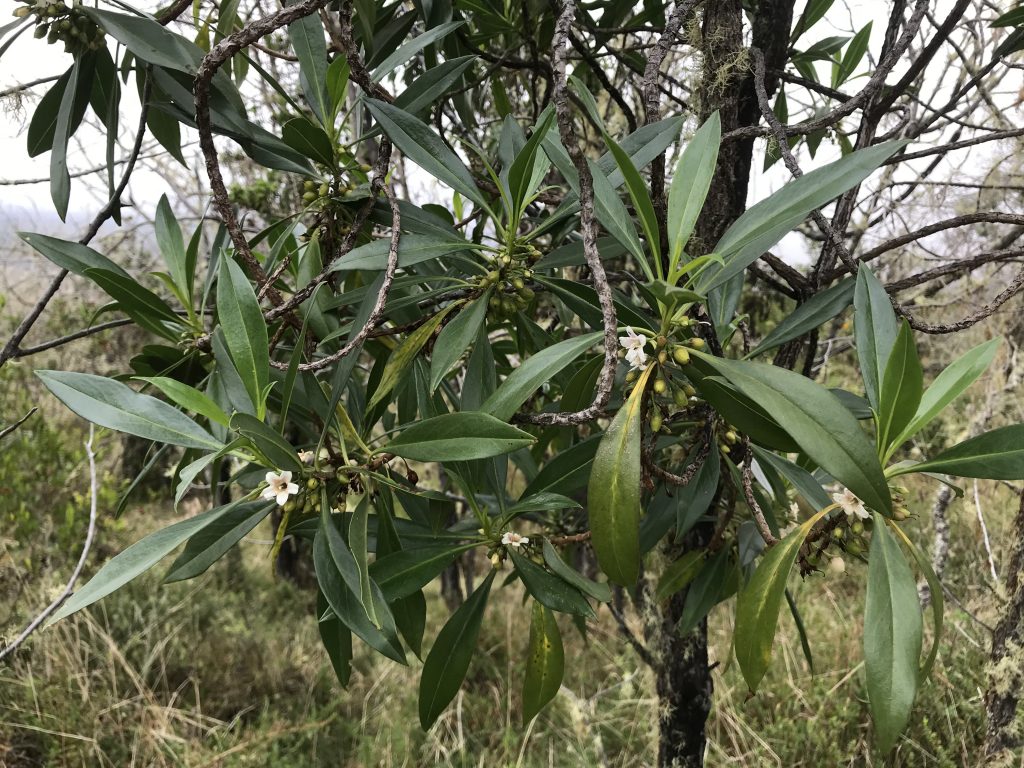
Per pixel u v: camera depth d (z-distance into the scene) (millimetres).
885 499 312
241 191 1257
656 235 370
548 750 1317
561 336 693
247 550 2439
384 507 444
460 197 706
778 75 574
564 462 470
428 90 485
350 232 457
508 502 530
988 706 673
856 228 812
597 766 1219
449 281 481
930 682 1135
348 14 427
